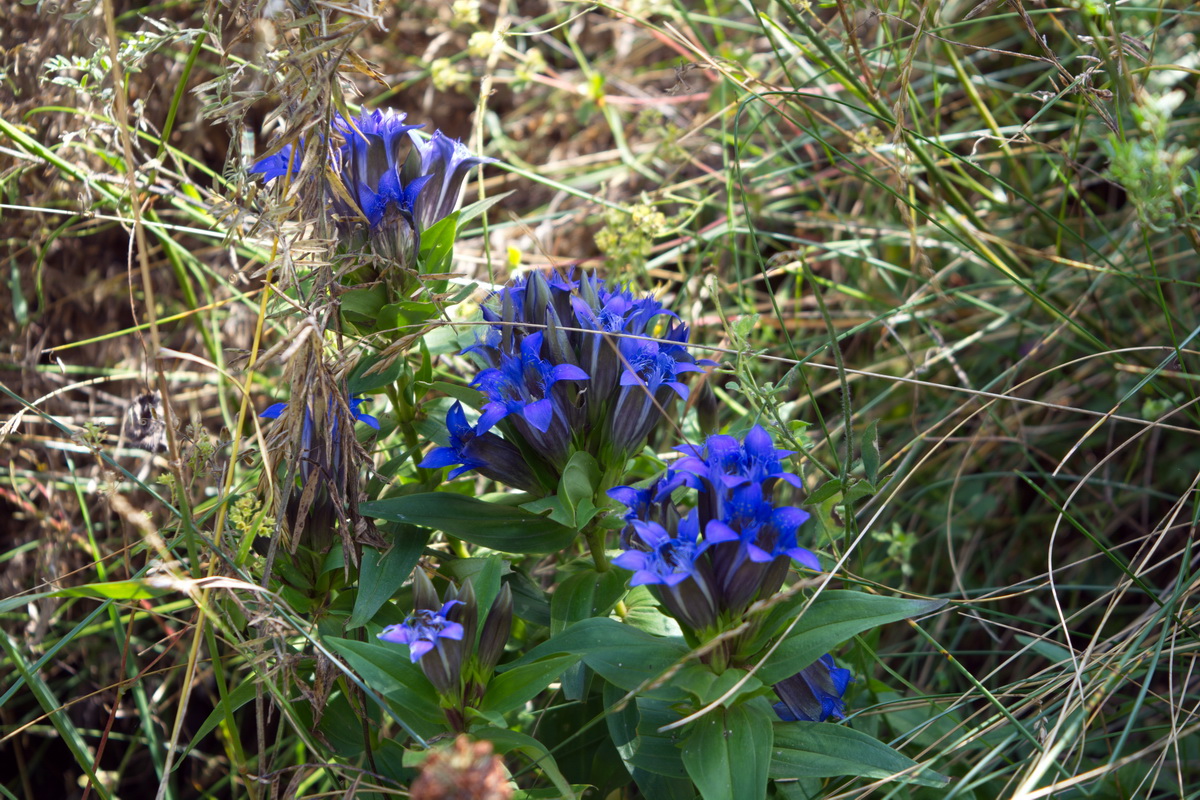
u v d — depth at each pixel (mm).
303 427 391
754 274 598
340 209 403
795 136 622
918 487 548
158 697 497
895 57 491
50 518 512
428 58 676
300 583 409
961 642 521
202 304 573
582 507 389
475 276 578
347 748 408
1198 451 521
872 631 454
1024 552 537
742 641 367
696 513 356
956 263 542
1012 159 530
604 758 420
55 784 526
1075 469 542
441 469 438
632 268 510
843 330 583
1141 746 451
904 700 423
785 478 356
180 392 563
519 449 397
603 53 727
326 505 404
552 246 625
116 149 438
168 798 490
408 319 413
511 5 700
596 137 685
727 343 502
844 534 439
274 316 399
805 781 406
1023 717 434
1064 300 541
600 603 403
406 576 401
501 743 369
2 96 511
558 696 428
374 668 374
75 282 563
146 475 519
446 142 417
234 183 394
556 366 384
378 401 471
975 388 549
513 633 432
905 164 501
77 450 497
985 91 606
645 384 389
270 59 379
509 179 677
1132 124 483
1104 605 508
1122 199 580
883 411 566
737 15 680
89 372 562
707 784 357
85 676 520
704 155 640
